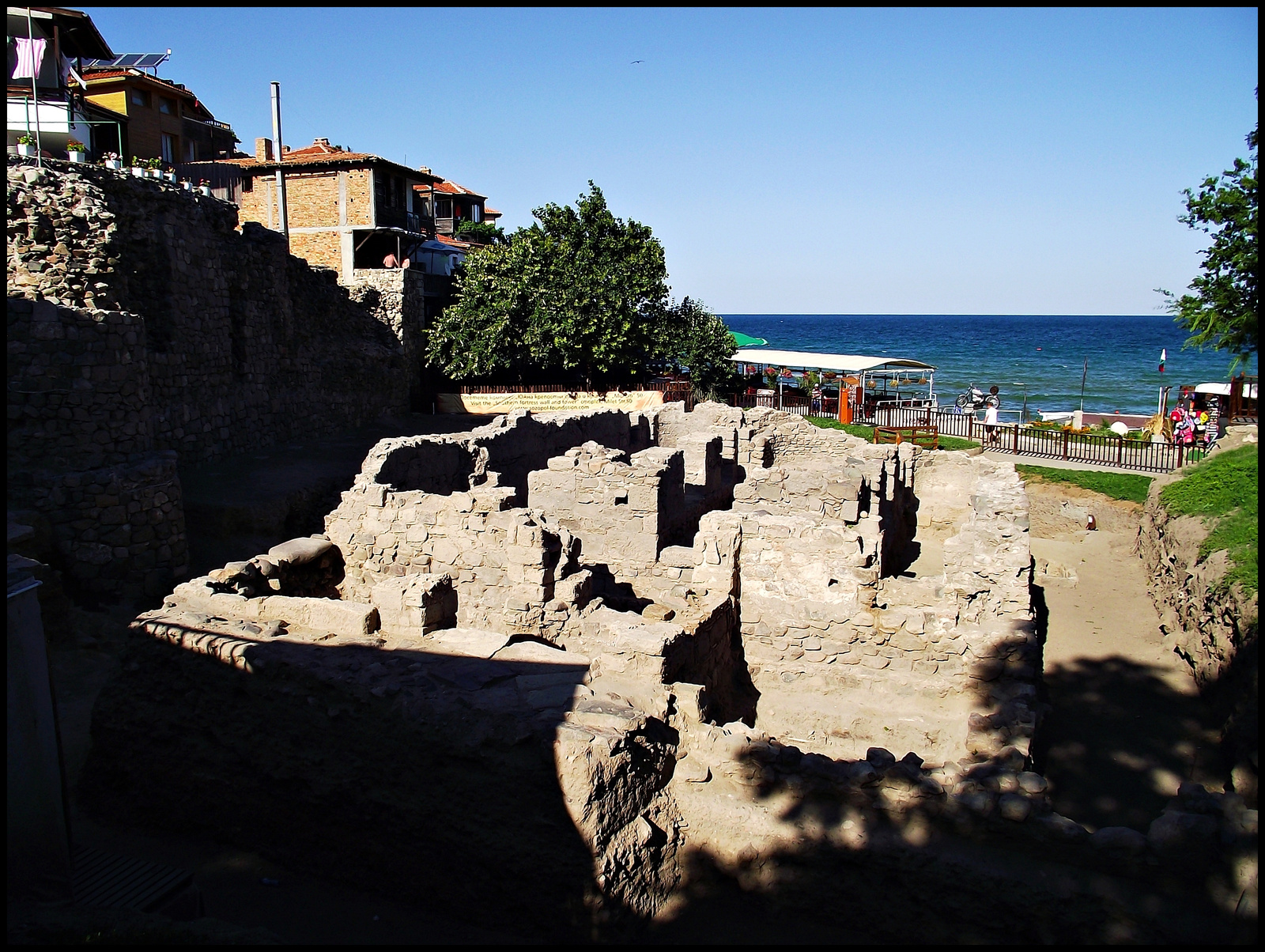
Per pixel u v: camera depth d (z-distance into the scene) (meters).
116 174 18.52
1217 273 15.26
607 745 7.03
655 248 36.75
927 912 6.64
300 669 8.23
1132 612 16.03
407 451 14.96
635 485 14.91
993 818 6.75
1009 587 12.42
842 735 11.02
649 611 11.60
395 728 7.70
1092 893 6.32
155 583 14.84
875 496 18.52
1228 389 33.03
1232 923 6.00
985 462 22.44
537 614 10.62
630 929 6.73
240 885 7.74
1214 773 9.89
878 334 188.00
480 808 7.23
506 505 11.41
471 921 7.19
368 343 32.03
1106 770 10.20
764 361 43.19
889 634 11.62
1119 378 79.94
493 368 35.03
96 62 29.73
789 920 6.88
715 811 7.27
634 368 36.41
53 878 6.43
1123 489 23.39
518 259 34.56
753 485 17.94
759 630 12.37
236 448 23.06
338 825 7.84
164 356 19.55
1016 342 146.38
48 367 14.60
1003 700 10.02
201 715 8.65
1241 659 10.24
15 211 16.77
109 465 15.06
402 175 41.81
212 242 21.83
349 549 12.23
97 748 8.96
